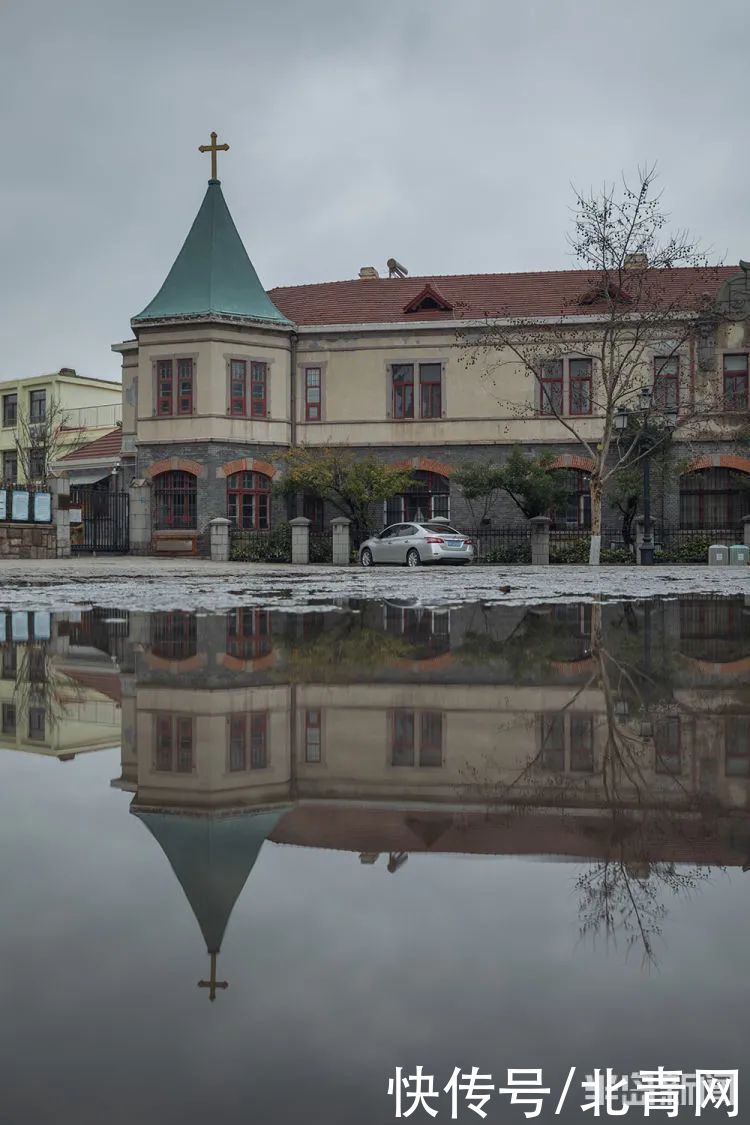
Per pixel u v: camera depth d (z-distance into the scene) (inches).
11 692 159.9
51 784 92.5
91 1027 42.9
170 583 626.2
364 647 234.8
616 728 127.2
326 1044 41.4
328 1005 44.7
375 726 128.1
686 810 83.9
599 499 1111.6
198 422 1334.9
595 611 370.6
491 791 90.9
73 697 154.5
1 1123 35.8
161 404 1357.0
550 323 1278.3
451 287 1478.8
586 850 71.1
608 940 52.9
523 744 115.6
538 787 92.6
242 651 225.3
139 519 1347.2
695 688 164.7
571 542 1285.7
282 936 52.8
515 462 1247.5
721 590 544.1
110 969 48.5
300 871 64.6
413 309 1405.0
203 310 1344.7
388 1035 42.1
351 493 1293.1
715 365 1302.9
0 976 47.6
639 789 91.9
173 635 268.7
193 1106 36.9
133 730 124.4
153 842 71.9
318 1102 37.5
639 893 61.1
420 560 1133.1
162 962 49.3
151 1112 36.6
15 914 56.1
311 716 135.9
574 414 1328.7
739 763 104.5
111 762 103.5
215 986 46.5
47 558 1159.6
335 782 94.1
